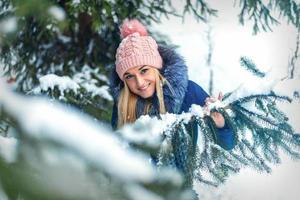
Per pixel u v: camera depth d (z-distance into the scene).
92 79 2.62
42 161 0.47
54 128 0.49
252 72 1.56
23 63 2.53
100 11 2.52
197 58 3.13
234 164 1.41
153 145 0.77
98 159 0.52
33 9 0.76
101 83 2.63
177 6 3.12
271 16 3.04
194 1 3.16
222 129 1.48
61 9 2.37
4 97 0.48
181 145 1.37
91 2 2.48
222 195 2.21
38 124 0.49
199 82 3.06
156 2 2.90
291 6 2.95
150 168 0.59
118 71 2.12
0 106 0.48
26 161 0.46
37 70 2.61
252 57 3.12
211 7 3.19
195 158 1.36
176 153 1.33
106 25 2.54
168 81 2.07
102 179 0.51
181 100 2.07
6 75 2.47
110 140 0.55
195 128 1.47
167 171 0.64
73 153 0.50
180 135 1.39
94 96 2.42
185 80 2.09
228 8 3.22
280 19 3.08
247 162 1.43
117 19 2.64
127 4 2.70
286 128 1.47
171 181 0.62
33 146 0.48
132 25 2.16
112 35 2.74
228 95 1.55
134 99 2.08
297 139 1.46
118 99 2.10
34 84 2.59
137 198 0.54
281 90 2.53
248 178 2.36
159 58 2.11
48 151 0.48
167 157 1.26
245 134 1.47
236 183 2.31
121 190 0.52
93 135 0.53
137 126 1.00
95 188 0.48
